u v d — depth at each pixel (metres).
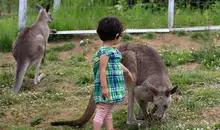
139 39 7.14
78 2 8.04
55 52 6.82
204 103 4.51
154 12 8.24
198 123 4.02
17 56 5.49
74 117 4.43
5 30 7.35
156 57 4.22
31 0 8.39
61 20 7.65
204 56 6.07
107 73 3.50
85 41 7.09
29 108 4.75
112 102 3.51
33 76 5.93
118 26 3.51
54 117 4.49
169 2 7.45
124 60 4.16
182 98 4.69
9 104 4.87
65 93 5.16
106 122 3.58
